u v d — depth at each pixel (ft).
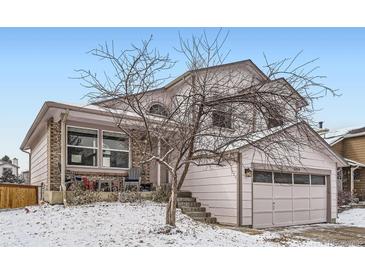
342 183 78.28
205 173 44.50
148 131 26.78
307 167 48.19
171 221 27.86
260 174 42.75
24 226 30.60
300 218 47.24
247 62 38.68
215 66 26.66
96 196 40.32
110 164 44.32
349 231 41.42
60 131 41.52
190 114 25.75
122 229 28.55
